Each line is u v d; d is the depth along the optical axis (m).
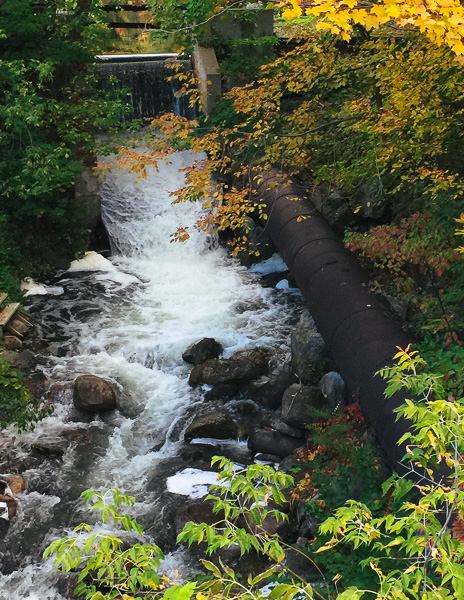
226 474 3.98
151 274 17.42
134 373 13.24
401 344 9.88
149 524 9.66
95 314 15.34
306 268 12.70
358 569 6.86
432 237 10.02
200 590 3.26
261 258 17.52
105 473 10.80
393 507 7.62
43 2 18.66
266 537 4.11
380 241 10.25
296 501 9.39
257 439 10.98
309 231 13.80
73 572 8.72
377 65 10.86
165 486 10.43
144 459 11.14
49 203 17.50
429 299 10.73
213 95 19.31
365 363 9.80
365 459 8.23
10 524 9.70
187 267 17.72
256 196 16.64
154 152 11.12
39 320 15.08
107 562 3.48
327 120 13.96
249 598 3.19
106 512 3.67
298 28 16.53
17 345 13.91
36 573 8.85
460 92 10.42
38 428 11.77
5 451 11.16
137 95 20.64
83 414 12.09
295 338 12.58
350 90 14.20
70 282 16.88
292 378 12.25
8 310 14.41
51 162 15.98
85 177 18.14
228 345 13.94
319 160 16.25
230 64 19.91
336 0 5.96
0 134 16.33
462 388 8.47
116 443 11.52
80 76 18.16
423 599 3.07
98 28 17.92
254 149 13.75
